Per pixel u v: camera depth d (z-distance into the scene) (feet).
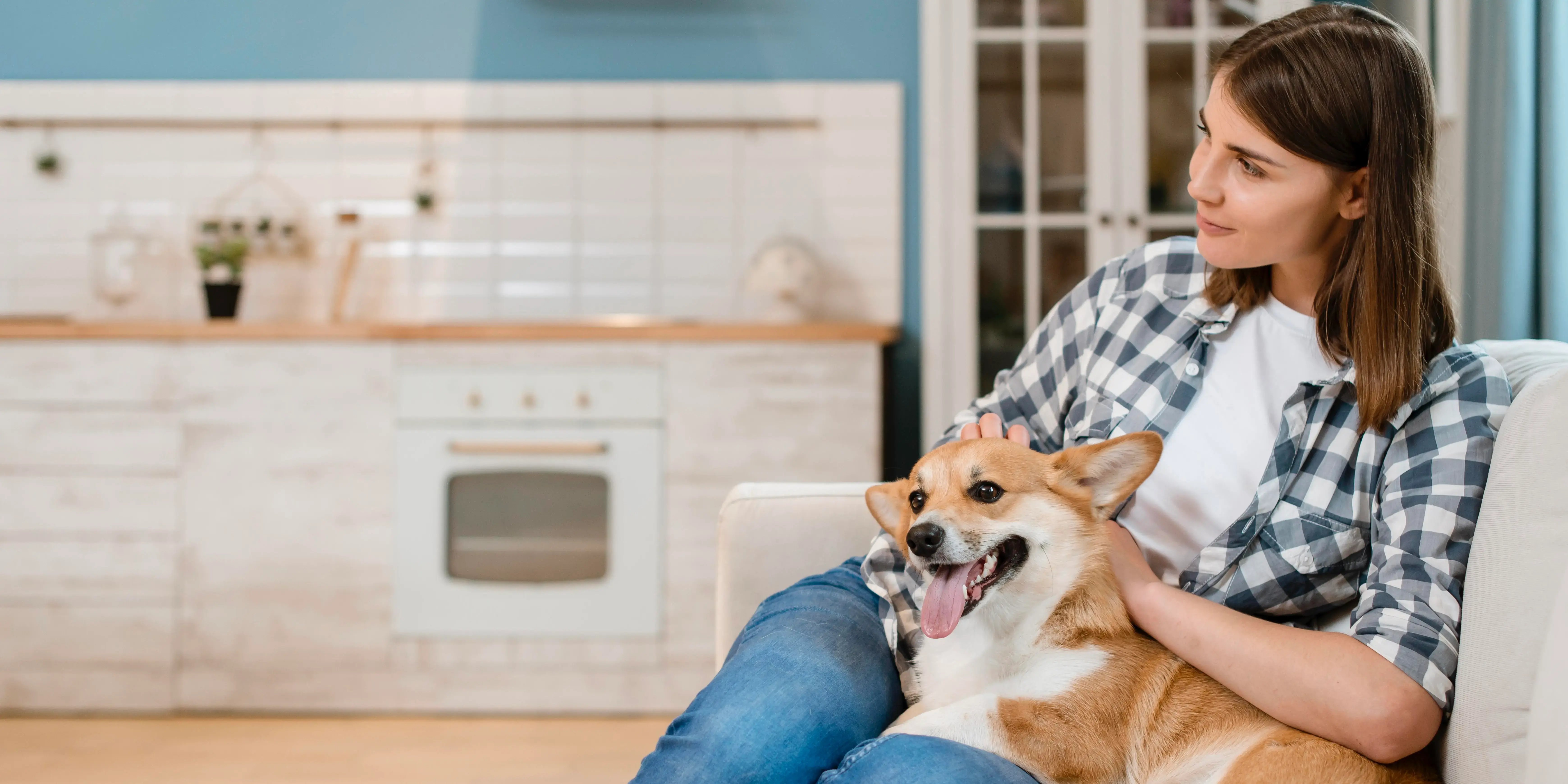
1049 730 3.14
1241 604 3.45
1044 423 4.27
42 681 8.14
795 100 9.95
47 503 8.14
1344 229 3.34
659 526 8.30
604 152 9.98
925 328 9.55
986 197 9.52
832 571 4.12
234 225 9.81
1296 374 3.53
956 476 3.63
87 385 8.16
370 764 7.11
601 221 9.98
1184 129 9.41
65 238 9.89
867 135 9.94
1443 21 6.26
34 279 9.88
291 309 9.94
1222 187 3.22
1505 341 3.95
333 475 8.20
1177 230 9.41
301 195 9.95
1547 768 2.38
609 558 8.29
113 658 8.15
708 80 10.00
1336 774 2.76
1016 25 9.46
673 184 9.98
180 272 9.89
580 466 8.27
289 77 9.97
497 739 7.68
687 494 8.32
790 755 2.90
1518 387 3.32
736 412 8.34
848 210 9.97
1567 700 2.34
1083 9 9.43
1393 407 3.11
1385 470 3.23
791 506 4.49
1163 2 9.39
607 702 8.25
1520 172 5.41
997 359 9.53
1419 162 3.10
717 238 9.98
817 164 9.97
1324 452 3.36
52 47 9.95
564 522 8.30
